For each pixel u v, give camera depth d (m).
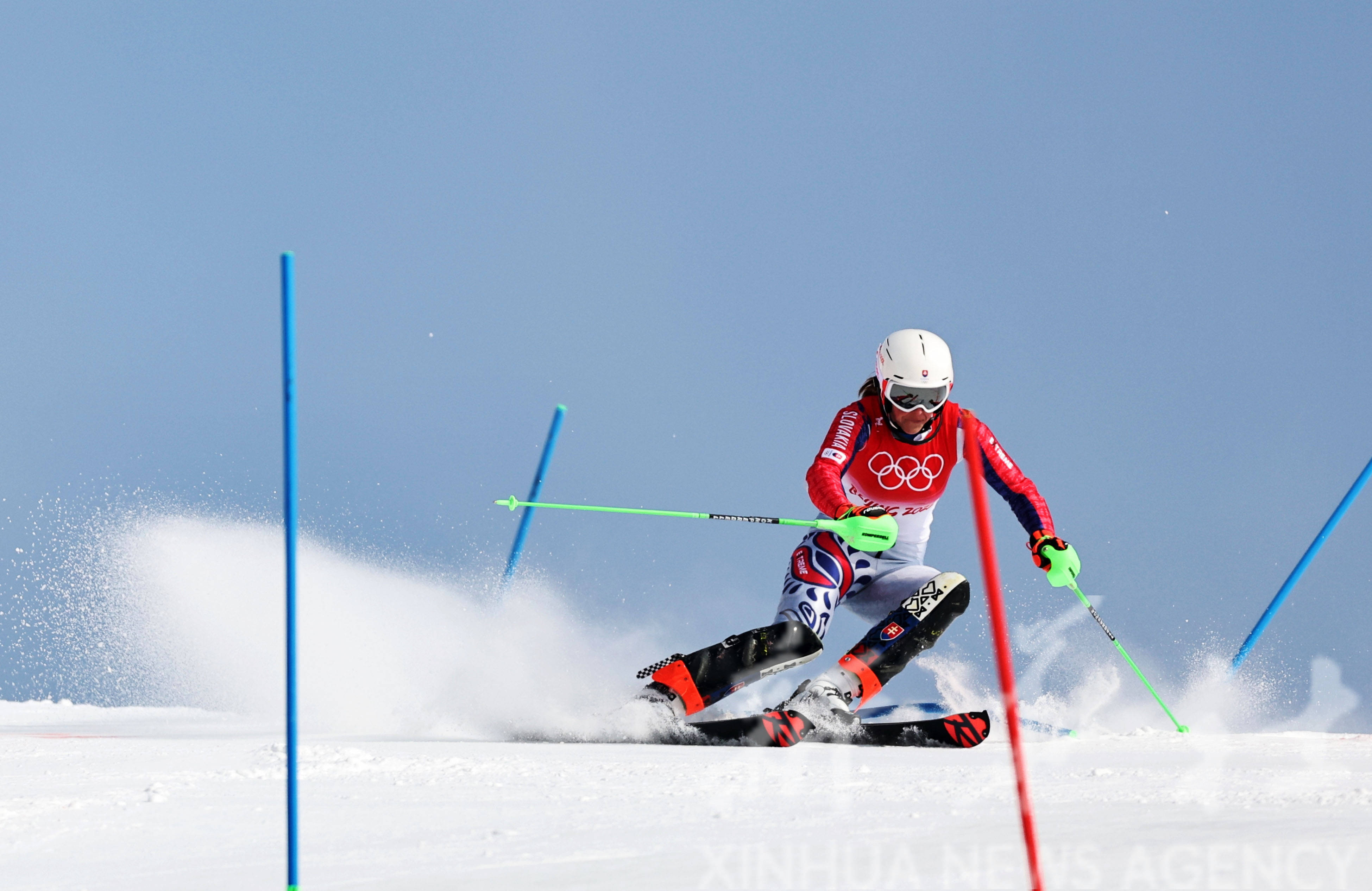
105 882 9.08
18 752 19.95
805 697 22.97
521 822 11.52
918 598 24.30
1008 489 26.95
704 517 25.02
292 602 8.34
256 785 14.77
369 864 9.46
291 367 8.52
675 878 8.49
